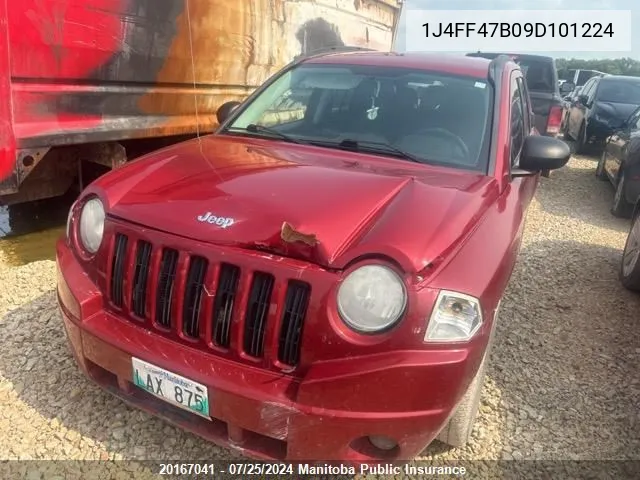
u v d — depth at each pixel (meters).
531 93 9.16
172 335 2.43
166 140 5.90
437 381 2.16
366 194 2.62
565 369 3.79
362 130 3.44
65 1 4.22
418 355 2.15
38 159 4.33
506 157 3.32
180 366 2.33
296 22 7.02
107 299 2.62
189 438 2.90
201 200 2.55
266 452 2.34
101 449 2.79
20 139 4.15
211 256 2.33
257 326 2.29
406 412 2.16
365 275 2.19
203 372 2.29
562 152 3.42
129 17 4.72
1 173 4.08
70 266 2.74
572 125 14.19
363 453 2.30
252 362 2.30
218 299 2.34
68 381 3.21
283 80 3.96
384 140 3.36
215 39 5.71
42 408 3.01
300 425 2.19
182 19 5.25
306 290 2.23
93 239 2.69
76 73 4.43
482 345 2.29
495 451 2.98
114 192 2.70
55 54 4.24
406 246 2.22
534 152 3.43
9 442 2.79
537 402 3.41
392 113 3.49
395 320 2.16
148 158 3.12
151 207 2.55
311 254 2.24
